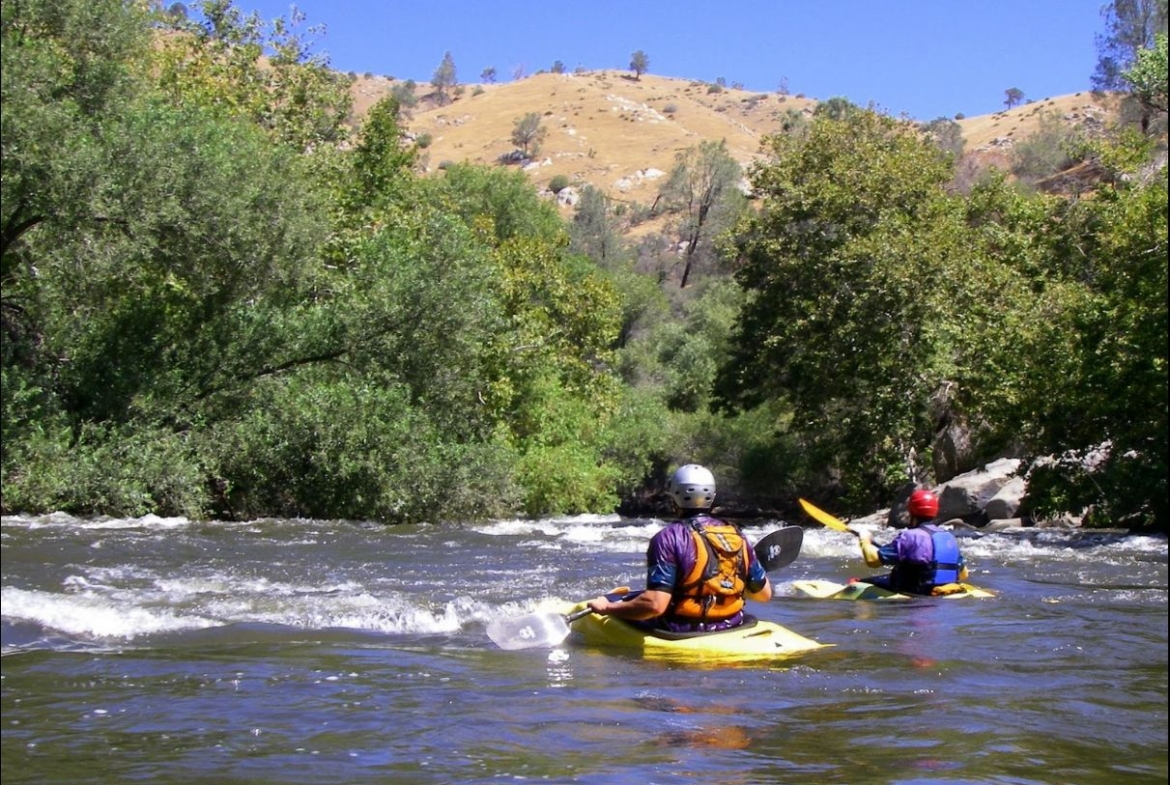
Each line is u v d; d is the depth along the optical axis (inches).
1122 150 1136.8
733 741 171.3
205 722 184.2
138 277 790.5
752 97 6614.2
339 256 1000.9
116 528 616.4
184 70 1110.4
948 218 1153.4
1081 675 225.0
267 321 815.1
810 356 1139.3
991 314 1013.2
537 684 216.5
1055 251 1127.0
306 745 169.8
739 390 1294.3
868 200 1130.7
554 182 4611.2
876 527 973.8
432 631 282.0
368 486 775.1
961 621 303.9
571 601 330.3
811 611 326.6
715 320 2027.6
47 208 749.9
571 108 5743.1
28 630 271.3
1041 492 818.2
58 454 694.5
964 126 5083.7
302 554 486.9
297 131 1116.5
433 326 847.7
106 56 857.5
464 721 184.5
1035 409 828.6
